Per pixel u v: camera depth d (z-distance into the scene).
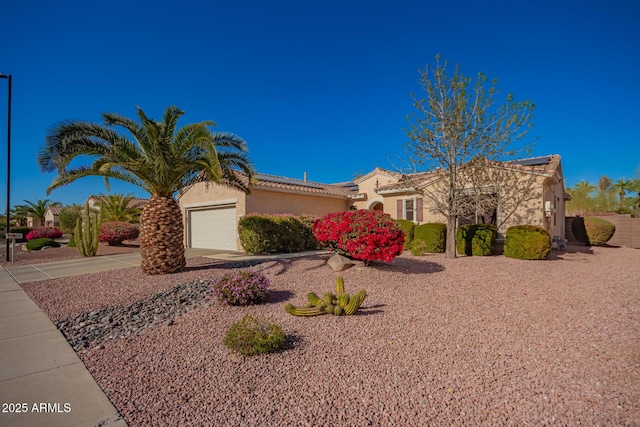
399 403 3.54
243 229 15.55
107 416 3.41
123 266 12.73
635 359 4.39
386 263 10.48
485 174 14.59
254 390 3.85
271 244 15.57
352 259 10.16
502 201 14.55
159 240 10.44
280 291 8.08
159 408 3.54
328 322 5.95
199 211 21.55
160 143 9.86
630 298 7.34
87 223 17.09
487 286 8.35
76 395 3.81
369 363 4.43
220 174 9.62
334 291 7.93
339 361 4.51
